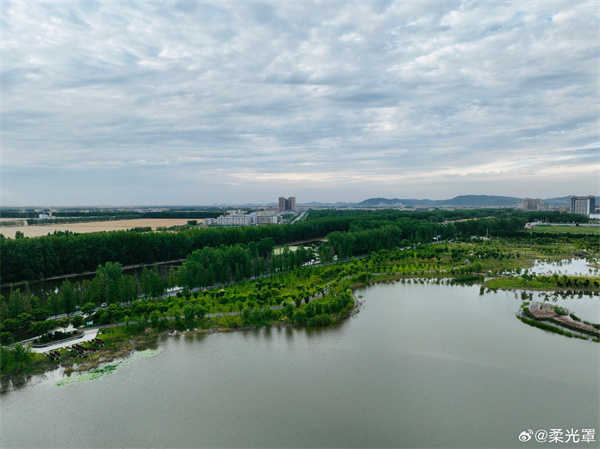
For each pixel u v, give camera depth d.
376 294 195.00
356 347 130.25
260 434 87.50
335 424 90.75
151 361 120.75
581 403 97.88
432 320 155.00
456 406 97.12
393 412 94.88
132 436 86.81
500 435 86.69
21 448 83.19
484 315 160.75
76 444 84.44
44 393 103.19
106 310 149.38
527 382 107.56
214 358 122.75
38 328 131.75
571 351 125.88
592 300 181.75
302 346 131.25
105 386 106.69
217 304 168.25
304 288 192.75
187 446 83.81
